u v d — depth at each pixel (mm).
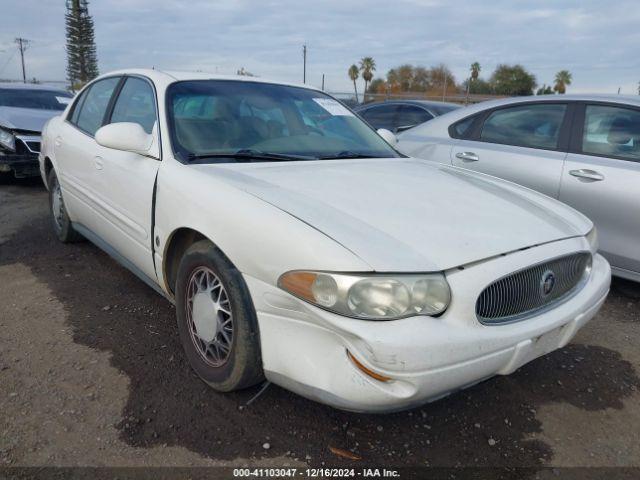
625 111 4016
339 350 1910
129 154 3086
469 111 5004
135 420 2340
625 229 3820
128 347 2951
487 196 2713
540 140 4406
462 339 1909
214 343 2447
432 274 1930
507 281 2104
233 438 2264
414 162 3395
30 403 2418
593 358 3139
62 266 4152
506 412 2572
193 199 2473
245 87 3414
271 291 2072
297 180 2566
